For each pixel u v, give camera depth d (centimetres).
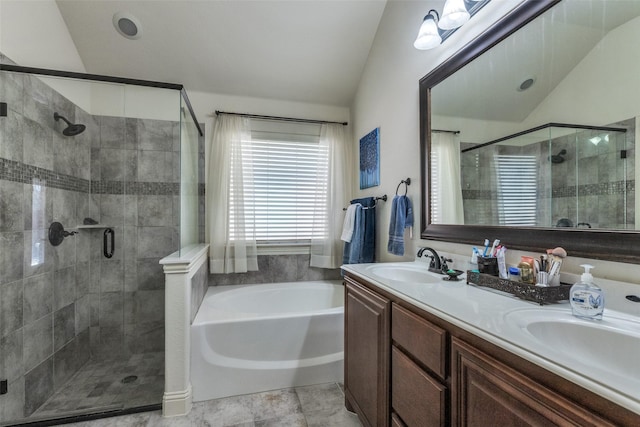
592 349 76
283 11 219
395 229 197
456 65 156
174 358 168
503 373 68
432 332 94
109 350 238
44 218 185
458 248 158
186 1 208
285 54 250
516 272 112
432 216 177
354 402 155
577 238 99
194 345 178
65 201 205
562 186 106
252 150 284
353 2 221
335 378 200
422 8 185
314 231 292
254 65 256
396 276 168
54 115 193
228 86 271
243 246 268
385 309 124
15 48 170
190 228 234
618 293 88
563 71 106
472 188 148
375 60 247
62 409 169
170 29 223
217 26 225
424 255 180
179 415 165
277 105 291
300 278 293
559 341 81
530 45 118
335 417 164
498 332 72
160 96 224
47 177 188
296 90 284
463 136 153
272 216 289
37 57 186
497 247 124
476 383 77
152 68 248
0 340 150
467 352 80
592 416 50
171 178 249
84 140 225
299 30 233
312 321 200
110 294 239
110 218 239
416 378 102
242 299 257
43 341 180
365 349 143
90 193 233
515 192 124
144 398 178
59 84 197
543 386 60
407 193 202
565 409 54
